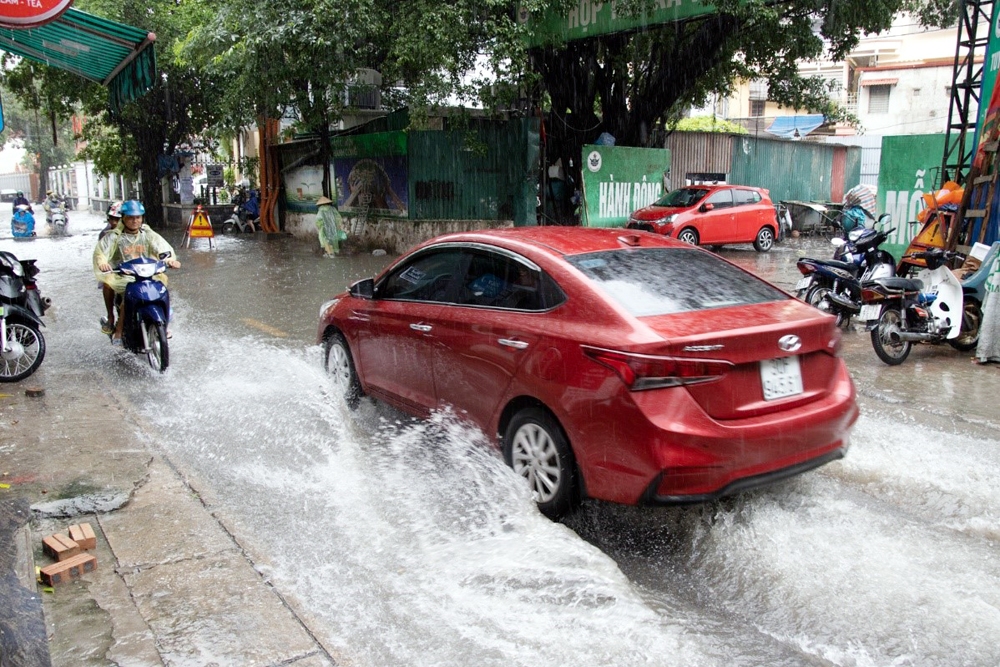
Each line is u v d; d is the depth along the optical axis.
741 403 3.77
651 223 18.31
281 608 3.25
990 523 4.22
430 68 15.30
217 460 5.11
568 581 3.56
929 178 12.41
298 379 6.88
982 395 6.63
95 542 3.75
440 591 3.49
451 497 4.52
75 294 12.46
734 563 3.84
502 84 15.68
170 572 3.52
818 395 4.08
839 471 4.94
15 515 3.77
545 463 4.14
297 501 4.46
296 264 16.64
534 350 4.12
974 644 3.16
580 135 19.52
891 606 3.43
